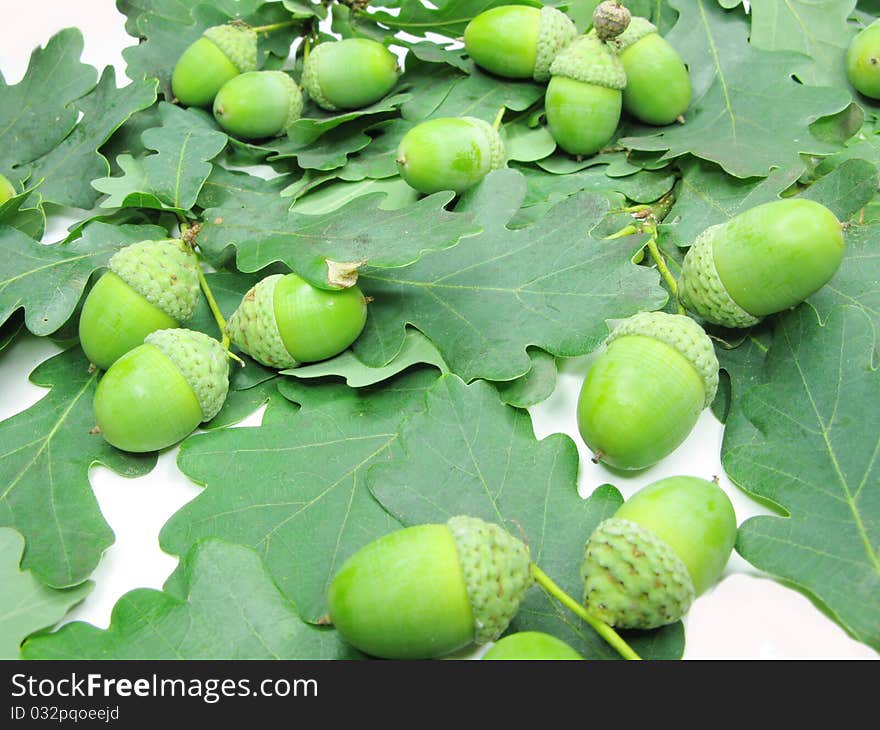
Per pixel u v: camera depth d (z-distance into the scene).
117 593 0.28
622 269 0.31
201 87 0.38
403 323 0.32
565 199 0.33
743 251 0.30
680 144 0.35
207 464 0.30
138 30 0.41
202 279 0.32
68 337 0.33
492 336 0.31
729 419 0.30
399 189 0.36
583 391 0.29
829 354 0.30
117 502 0.30
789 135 0.35
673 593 0.26
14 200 0.34
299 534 0.28
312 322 0.31
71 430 0.31
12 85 0.39
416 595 0.25
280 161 0.38
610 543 0.26
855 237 0.32
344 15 0.40
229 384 0.31
